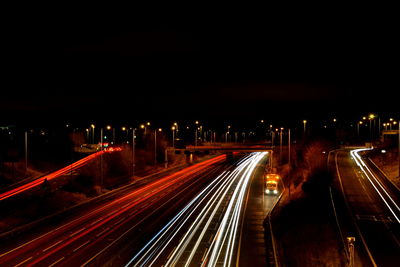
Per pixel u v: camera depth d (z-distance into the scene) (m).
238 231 51.50
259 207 67.06
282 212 62.06
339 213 57.66
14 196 73.44
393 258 40.56
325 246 45.59
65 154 129.25
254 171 117.56
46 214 61.56
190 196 77.19
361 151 138.50
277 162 130.88
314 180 79.56
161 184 93.38
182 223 55.44
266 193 80.19
